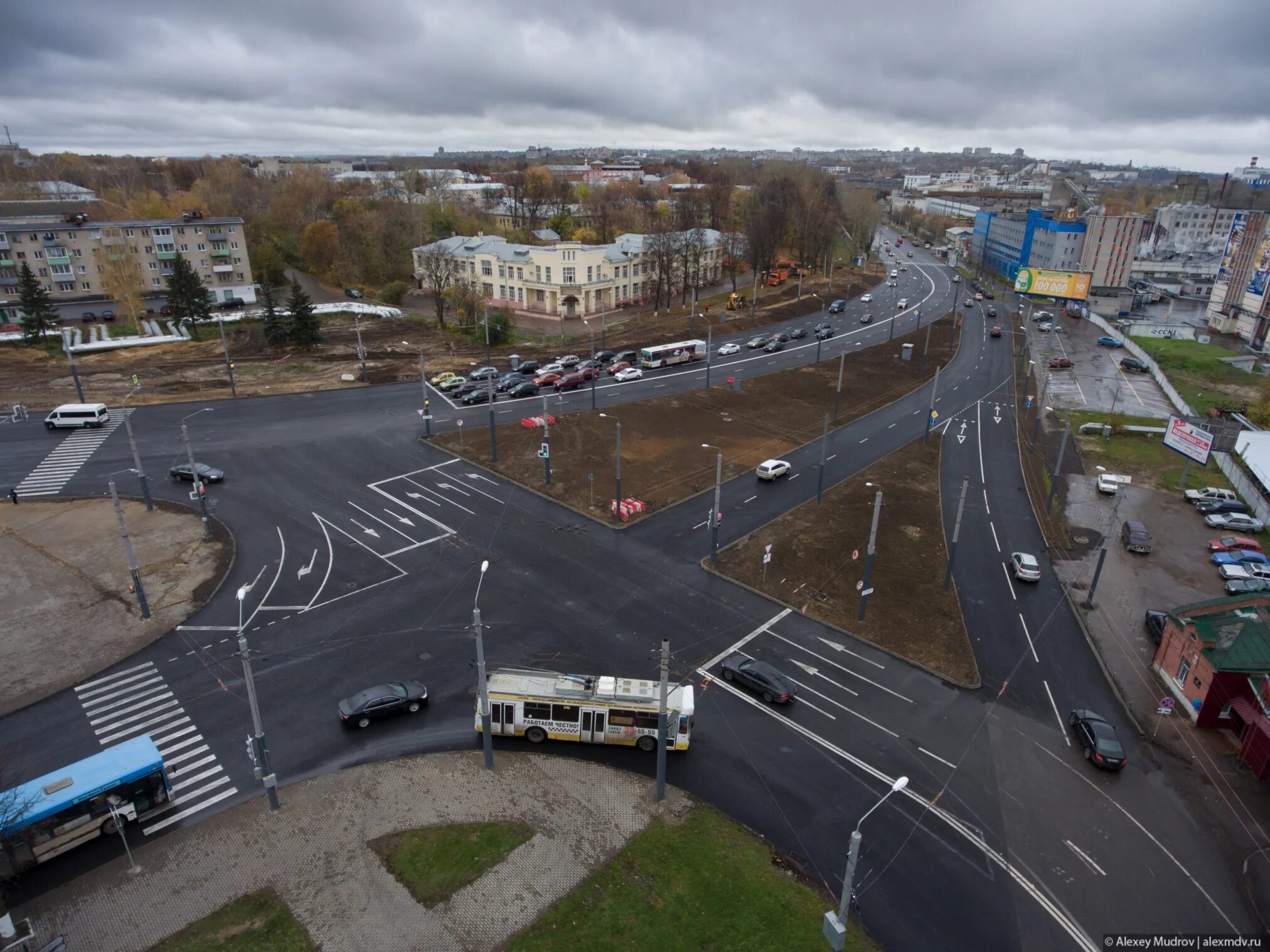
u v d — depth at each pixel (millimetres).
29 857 28891
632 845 30984
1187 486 71312
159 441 73312
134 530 55844
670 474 68625
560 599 48344
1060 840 32000
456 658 42375
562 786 34000
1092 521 63688
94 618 45219
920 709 39844
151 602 46844
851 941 27172
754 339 119750
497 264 145500
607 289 144375
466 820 32062
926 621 47781
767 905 28531
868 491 67000
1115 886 29969
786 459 74000
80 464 67625
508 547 54750
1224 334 140875
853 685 41469
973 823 32719
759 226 158625
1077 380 108375
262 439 74250
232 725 37094
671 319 136875
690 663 42688
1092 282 166500
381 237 163125
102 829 30641
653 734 35875
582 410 85312
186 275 115125
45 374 94250
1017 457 77438
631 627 45719
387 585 49375
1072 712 39281
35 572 50062
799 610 48156
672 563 53312
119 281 115875
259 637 43812
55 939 25484
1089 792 34719
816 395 94750
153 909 27828
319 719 37688
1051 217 179625
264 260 154250
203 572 50438
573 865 30000
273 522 57594
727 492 65562
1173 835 32500
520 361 105438
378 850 30484
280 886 28844
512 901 28391
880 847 31328
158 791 31906
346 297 149625
